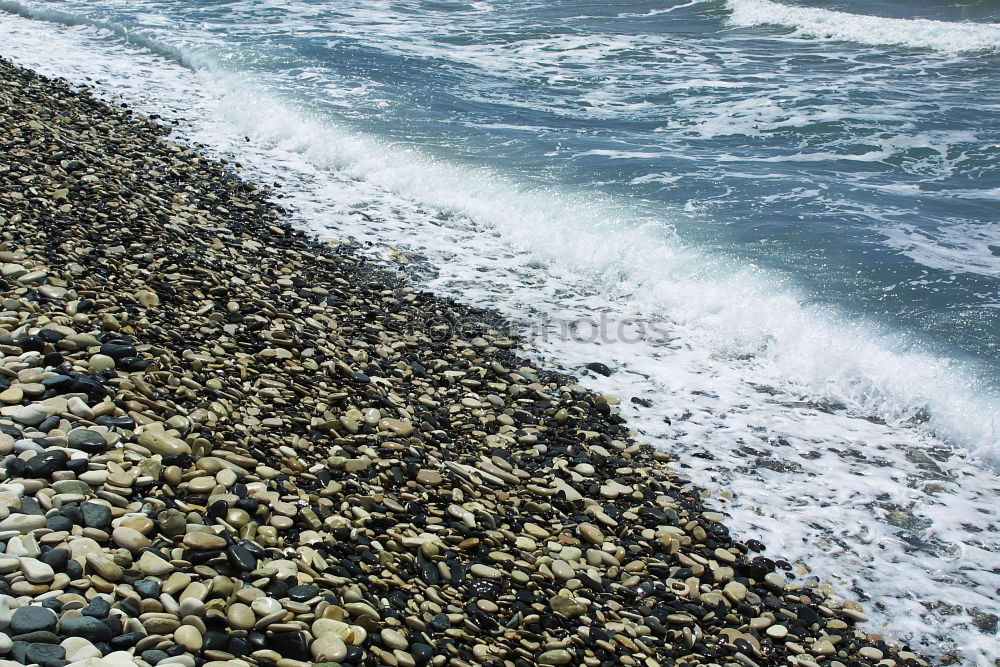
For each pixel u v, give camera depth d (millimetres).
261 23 19328
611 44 19016
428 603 4215
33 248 6633
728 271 8992
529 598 4473
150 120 12188
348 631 3752
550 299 8500
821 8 22406
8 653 3018
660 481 5977
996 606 5027
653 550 5191
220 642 3496
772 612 4859
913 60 17641
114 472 4168
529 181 11188
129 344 5449
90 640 3217
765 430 6656
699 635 4539
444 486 5246
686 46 19031
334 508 4699
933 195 11117
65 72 14164
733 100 15047
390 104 14109
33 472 3963
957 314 8188
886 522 5715
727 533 5480
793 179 11500
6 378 4695
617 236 9648
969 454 6461
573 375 7234
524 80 16156
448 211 10367
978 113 14055
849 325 8016
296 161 11531
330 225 9617
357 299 7867
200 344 6055
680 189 11109
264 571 3916
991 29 19109
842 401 7109
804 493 5965
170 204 8898
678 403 6961
